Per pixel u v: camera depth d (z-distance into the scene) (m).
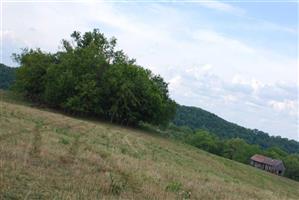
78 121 56.41
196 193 17.80
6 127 25.75
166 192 15.25
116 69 81.25
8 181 11.73
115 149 30.20
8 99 81.75
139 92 82.94
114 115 82.44
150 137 67.56
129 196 13.23
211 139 142.50
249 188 29.73
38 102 85.62
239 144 142.00
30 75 83.81
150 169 21.75
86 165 17.02
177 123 196.38
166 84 90.25
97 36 93.12
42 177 13.13
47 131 29.66
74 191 12.18
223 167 51.72
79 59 81.44
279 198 27.75
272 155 138.25
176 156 44.12
